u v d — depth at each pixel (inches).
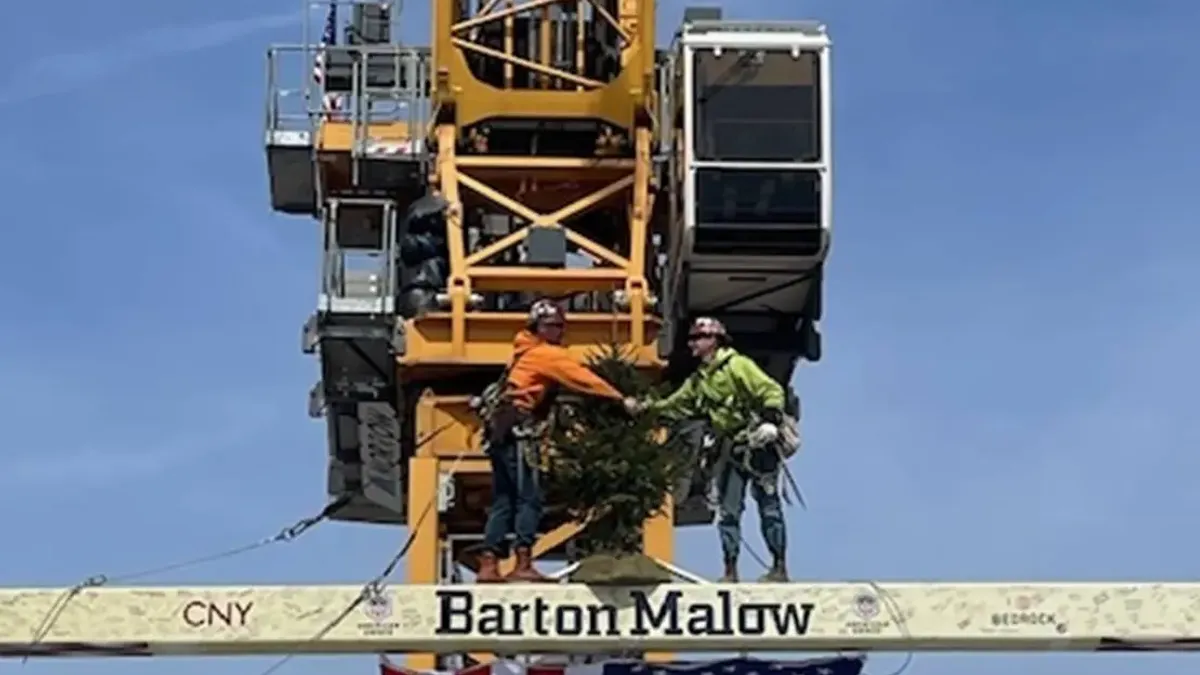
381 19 1311.5
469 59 1299.2
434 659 928.9
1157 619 767.7
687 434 828.6
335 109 1290.6
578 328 1190.9
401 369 1184.8
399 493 1368.1
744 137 1200.2
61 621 762.8
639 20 1259.2
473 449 1170.0
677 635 770.8
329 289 1220.5
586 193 1275.8
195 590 768.3
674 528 1037.2
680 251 1220.5
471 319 1186.0
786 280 1226.0
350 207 1273.4
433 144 1262.3
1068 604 768.3
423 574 1141.1
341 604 768.9
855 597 772.0
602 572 774.5
